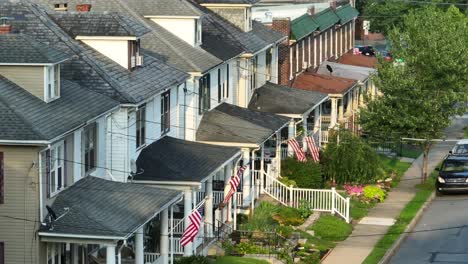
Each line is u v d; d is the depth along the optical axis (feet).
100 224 374.02
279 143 608.19
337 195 566.77
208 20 620.08
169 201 414.82
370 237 531.09
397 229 547.49
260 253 477.77
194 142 517.55
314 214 563.07
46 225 369.30
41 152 370.53
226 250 478.18
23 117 370.12
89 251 410.52
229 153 515.91
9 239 369.30
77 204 387.14
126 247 430.20
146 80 475.31
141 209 398.83
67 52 455.22
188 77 516.32
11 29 441.27
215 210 502.38
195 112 542.16
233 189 497.87
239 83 628.28
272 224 524.11
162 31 559.79
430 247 516.73
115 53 472.44
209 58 561.02
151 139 489.26
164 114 508.53
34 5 471.21
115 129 445.37
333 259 486.79
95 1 556.92
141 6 564.71
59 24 476.54
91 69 451.12
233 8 643.86
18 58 391.65
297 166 615.16
